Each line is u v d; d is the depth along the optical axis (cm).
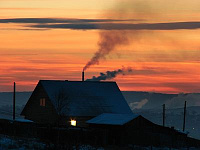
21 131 7988
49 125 8231
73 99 10094
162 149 8781
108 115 9550
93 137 8069
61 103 9231
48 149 6306
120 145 8781
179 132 9681
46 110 9950
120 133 8856
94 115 9931
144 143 9056
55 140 7088
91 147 7456
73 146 7100
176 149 9000
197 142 10019
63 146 6606
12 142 6234
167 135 9400
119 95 10881
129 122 8938
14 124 8119
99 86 10919
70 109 9781
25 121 9069
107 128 9044
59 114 8938
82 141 7894
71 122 9631
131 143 8900
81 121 9762
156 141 9231
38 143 6688
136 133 8994
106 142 8406
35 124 8362
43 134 7781
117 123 8894
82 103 10094
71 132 7756
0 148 5709
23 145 6141
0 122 8375
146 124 9181
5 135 7444
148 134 9150
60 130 7650
